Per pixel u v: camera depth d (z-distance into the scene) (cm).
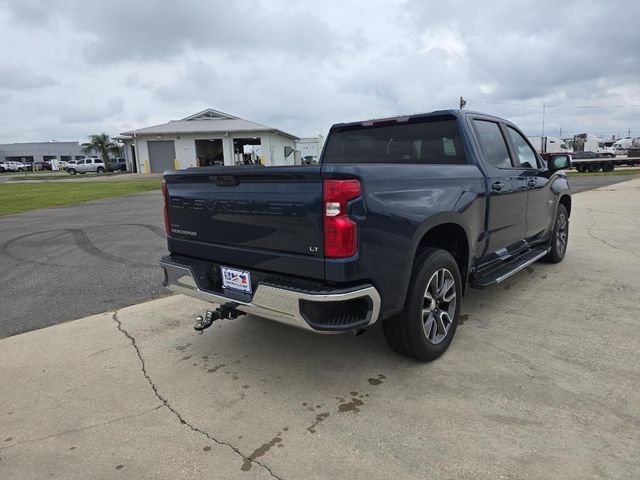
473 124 408
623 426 254
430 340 333
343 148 480
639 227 875
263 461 237
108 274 620
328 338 389
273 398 298
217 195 314
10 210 1477
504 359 337
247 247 303
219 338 396
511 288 502
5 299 519
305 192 266
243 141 4181
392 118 432
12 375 338
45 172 6144
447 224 344
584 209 1170
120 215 1284
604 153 3925
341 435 256
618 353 340
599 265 588
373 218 269
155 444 255
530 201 482
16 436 266
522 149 502
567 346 354
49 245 843
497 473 221
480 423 261
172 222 362
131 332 414
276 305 277
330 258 261
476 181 374
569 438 245
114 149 5331
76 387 320
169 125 4166
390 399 290
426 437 251
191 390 312
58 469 237
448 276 345
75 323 439
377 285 277
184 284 343
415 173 309
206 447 251
